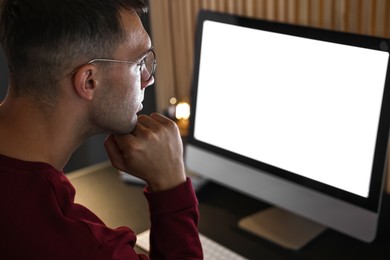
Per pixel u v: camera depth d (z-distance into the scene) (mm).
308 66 1245
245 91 1378
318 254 1290
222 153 1454
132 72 812
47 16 734
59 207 753
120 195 1599
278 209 1475
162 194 937
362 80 1161
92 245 742
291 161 1311
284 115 1308
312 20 1500
